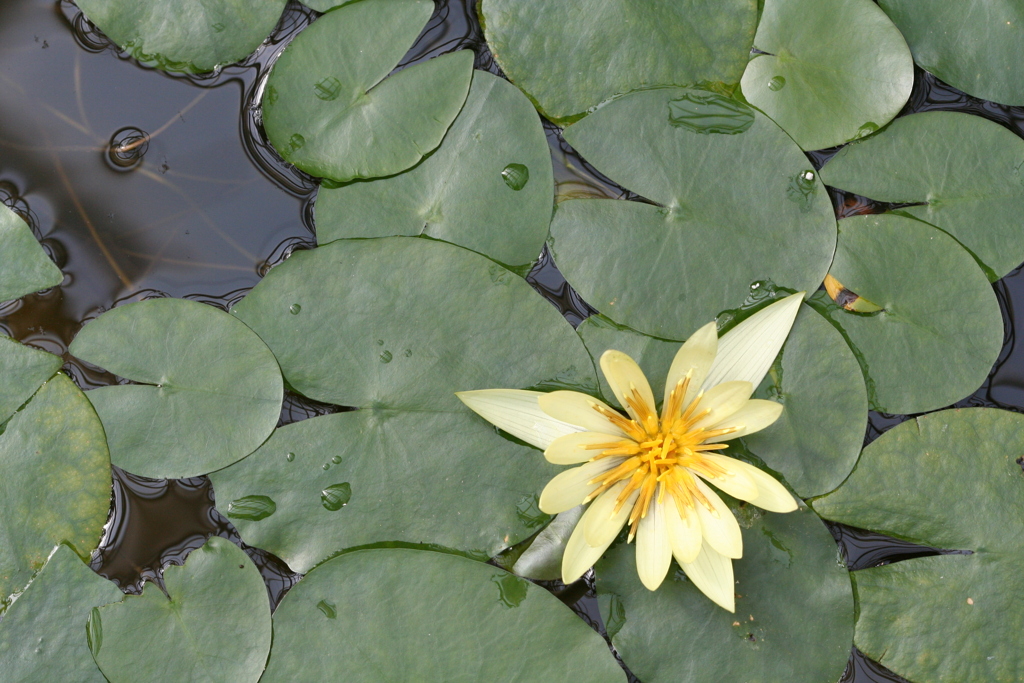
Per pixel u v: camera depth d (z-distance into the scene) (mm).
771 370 1413
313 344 1422
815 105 1484
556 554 1402
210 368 1418
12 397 1433
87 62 1531
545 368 1416
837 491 1408
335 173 1466
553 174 1490
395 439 1406
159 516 1438
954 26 1500
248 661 1361
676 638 1369
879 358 1438
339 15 1477
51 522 1416
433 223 1451
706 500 1287
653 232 1439
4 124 1522
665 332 1428
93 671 1380
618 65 1469
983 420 1436
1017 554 1398
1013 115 1515
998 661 1378
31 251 1478
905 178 1489
